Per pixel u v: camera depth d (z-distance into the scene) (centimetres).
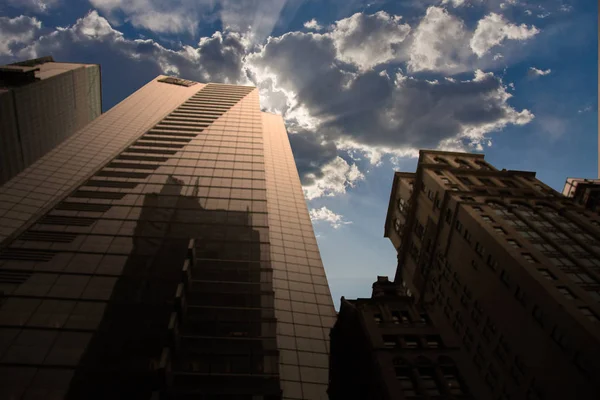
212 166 7575
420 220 8106
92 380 3784
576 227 6319
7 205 6525
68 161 8125
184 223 5859
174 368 3950
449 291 6938
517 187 7569
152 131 9188
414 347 3831
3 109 11819
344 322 4475
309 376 4466
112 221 5812
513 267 5453
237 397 3828
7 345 4000
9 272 4831
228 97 13212
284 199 8575
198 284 4866
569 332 4516
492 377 5669
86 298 4562
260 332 4397
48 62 16538
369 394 3694
